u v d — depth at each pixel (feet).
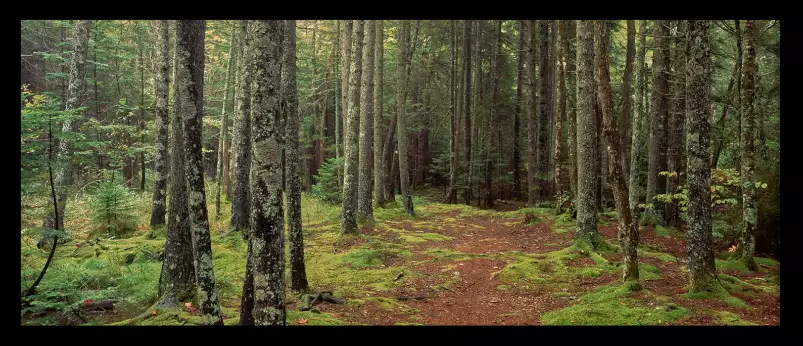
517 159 89.10
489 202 84.58
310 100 96.07
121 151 62.03
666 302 24.80
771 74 49.78
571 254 37.91
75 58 41.75
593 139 40.42
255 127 17.76
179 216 24.90
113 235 44.42
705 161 25.90
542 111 65.82
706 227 25.82
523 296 29.25
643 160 72.74
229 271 34.53
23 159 24.20
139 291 27.61
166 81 45.85
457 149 86.12
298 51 88.89
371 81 53.78
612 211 65.00
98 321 23.25
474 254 41.01
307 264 38.83
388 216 61.77
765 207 40.29
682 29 51.65
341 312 25.91
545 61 64.54
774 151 44.14
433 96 106.52
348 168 48.52
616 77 85.56
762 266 34.06
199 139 19.81
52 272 28.09
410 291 31.14
